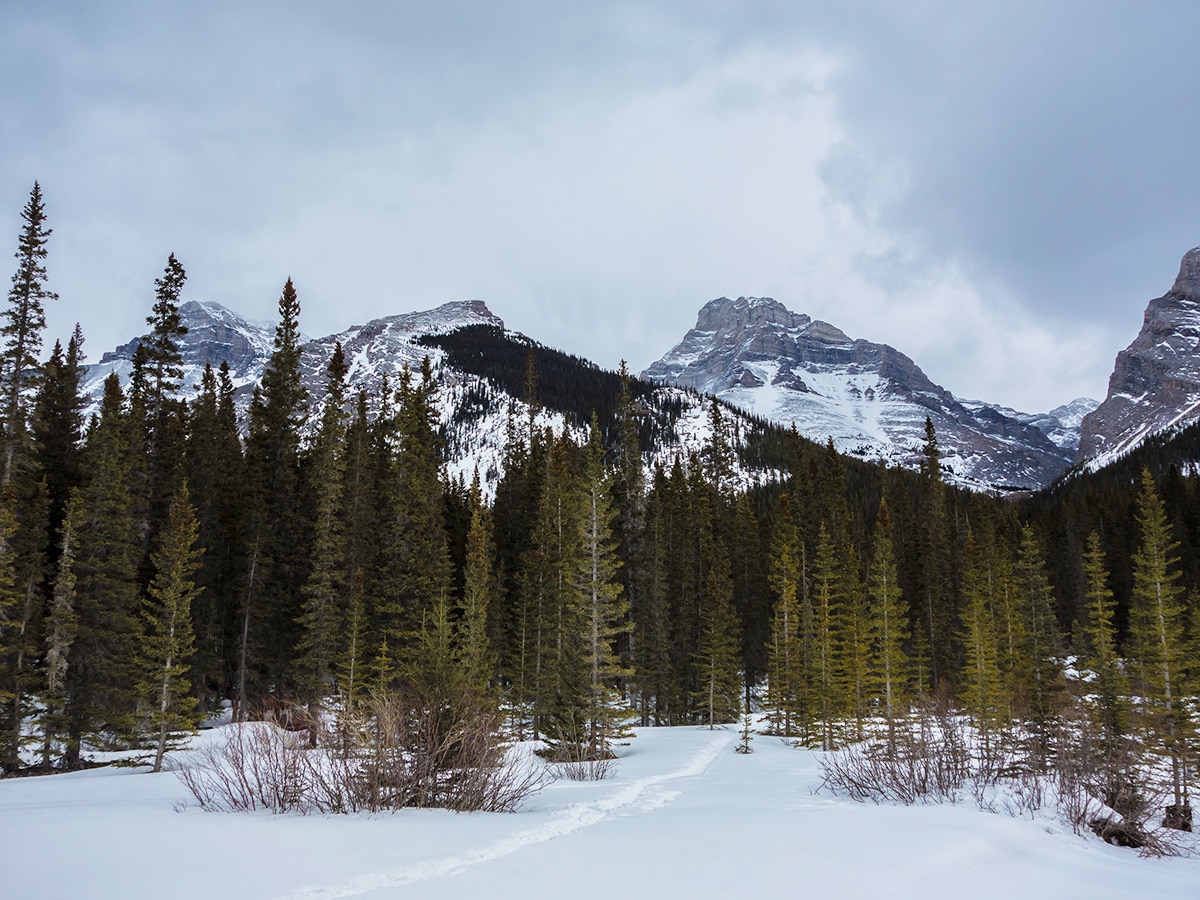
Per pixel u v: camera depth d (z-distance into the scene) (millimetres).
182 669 32625
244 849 8383
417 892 6605
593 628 37875
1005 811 13227
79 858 7852
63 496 44188
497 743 14656
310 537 47625
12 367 34562
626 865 7922
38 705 34812
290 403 54094
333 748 13367
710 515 75875
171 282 47875
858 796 15656
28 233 35625
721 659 53781
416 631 39406
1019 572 64875
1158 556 43562
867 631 47812
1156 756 27109
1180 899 8375
